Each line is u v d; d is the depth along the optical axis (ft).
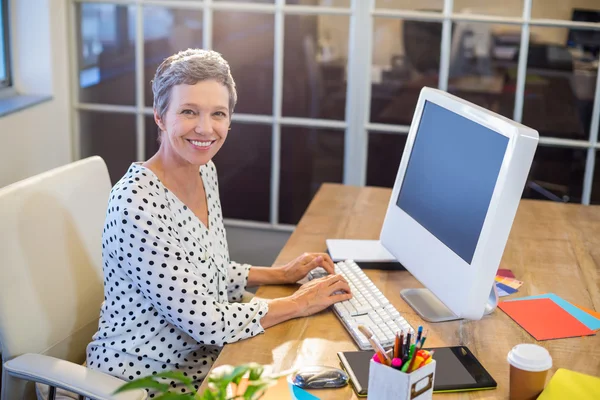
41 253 5.33
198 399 2.97
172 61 5.06
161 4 9.79
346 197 7.84
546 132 9.46
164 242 4.85
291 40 9.68
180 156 5.13
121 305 5.09
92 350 5.24
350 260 6.02
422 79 9.54
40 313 5.25
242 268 5.89
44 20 9.59
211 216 5.57
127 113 10.25
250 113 10.05
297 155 10.12
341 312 5.12
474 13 9.21
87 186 5.91
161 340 5.08
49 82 9.79
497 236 4.54
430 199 5.29
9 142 8.95
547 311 5.27
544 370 4.05
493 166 4.58
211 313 4.83
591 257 6.33
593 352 4.73
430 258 5.14
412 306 5.31
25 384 5.09
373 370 3.82
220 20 9.75
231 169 10.33
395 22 9.39
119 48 10.03
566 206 7.74
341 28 9.52
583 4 8.96
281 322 5.08
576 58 9.16
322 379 4.23
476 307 4.68
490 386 4.27
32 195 5.35
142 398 4.47
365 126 9.81
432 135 5.44
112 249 4.96
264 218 10.45
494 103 9.48
